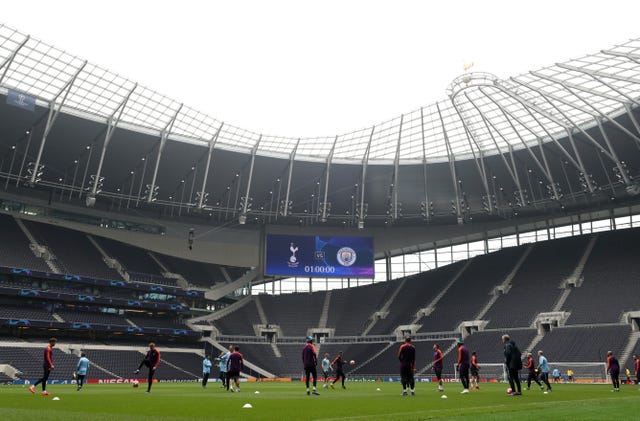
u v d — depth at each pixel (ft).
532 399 55.52
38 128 175.63
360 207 236.84
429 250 269.03
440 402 52.03
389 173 221.46
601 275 201.77
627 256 205.77
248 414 39.24
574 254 222.07
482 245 259.19
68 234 221.25
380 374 203.00
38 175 185.68
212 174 212.02
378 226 262.47
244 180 217.97
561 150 189.06
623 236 218.38
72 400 57.41
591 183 202.69
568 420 29.60
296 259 241.76
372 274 244.22
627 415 32.63
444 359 193.36
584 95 169.27
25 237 204.64
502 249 250.16
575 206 226.58
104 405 49.39
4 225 205.36
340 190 229.86
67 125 177.27
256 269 253.85
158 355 78.02
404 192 230.07
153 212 240.94
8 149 183.11
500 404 47.44
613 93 164.96
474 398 58.34
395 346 217.56
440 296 237.04
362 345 228.63
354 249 246.47
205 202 224.74
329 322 248.32
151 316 218.38
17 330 178.09
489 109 183.32
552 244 235.61
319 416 37.50
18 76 161.27
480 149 205.26
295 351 229.66
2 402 53.11
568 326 182.70
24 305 185.37
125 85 169.37
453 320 216.54
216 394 74.33
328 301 262.67
